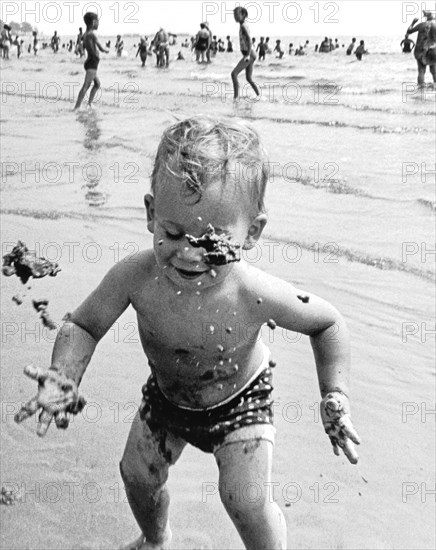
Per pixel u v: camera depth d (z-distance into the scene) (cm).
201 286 248
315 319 269
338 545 286
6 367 404
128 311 482
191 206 230
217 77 2316
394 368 409
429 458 334
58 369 256
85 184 792
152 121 1255
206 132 239
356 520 298
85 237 612
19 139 1086
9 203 716
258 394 267
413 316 468
